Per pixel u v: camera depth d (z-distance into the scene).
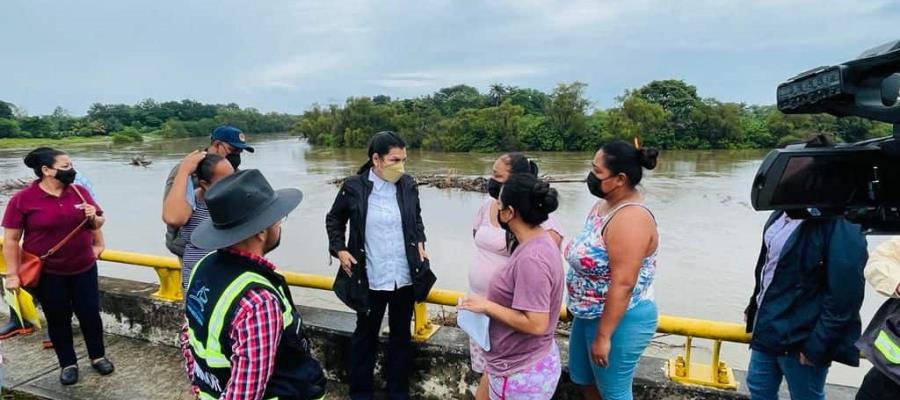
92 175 40.19
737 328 2.45
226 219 1.52
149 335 3.80
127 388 3.21
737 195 28.03
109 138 102.50
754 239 18.05
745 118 71.94
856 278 1.89
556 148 65.94
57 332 3.18
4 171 44.09
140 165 48.12
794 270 2.04
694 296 12.44
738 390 2.51
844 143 1.50
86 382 3.27
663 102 69.75
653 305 2.19
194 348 1.54
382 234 2.70
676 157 55.00
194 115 129.50
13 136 94.69
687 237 18.45
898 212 1.40
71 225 3.12
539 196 1.92
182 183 2.71
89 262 3.25
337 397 3.08
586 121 66.31
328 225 2.80
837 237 1.92
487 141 67.81
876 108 1.25
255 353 1.43
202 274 1.57
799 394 2.12
